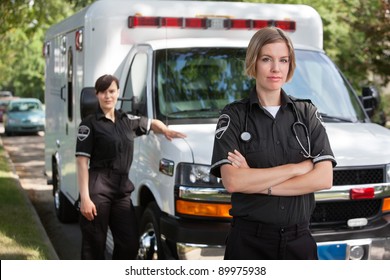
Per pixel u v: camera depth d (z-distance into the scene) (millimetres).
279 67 3746
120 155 5734
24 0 14414
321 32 8078
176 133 5773
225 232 5285
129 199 5883
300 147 3789
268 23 7723
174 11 7406
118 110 5926
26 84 51719
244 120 3793
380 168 5594
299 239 3824
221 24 7520
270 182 3693
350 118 6566
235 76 6598
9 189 11133
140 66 6797
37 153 20250
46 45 11031
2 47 21391
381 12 17469
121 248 5867
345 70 18031
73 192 8477
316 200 5387
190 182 5398
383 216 5676
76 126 8062
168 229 5508
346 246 5465
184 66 6555
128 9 7277
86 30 7312
